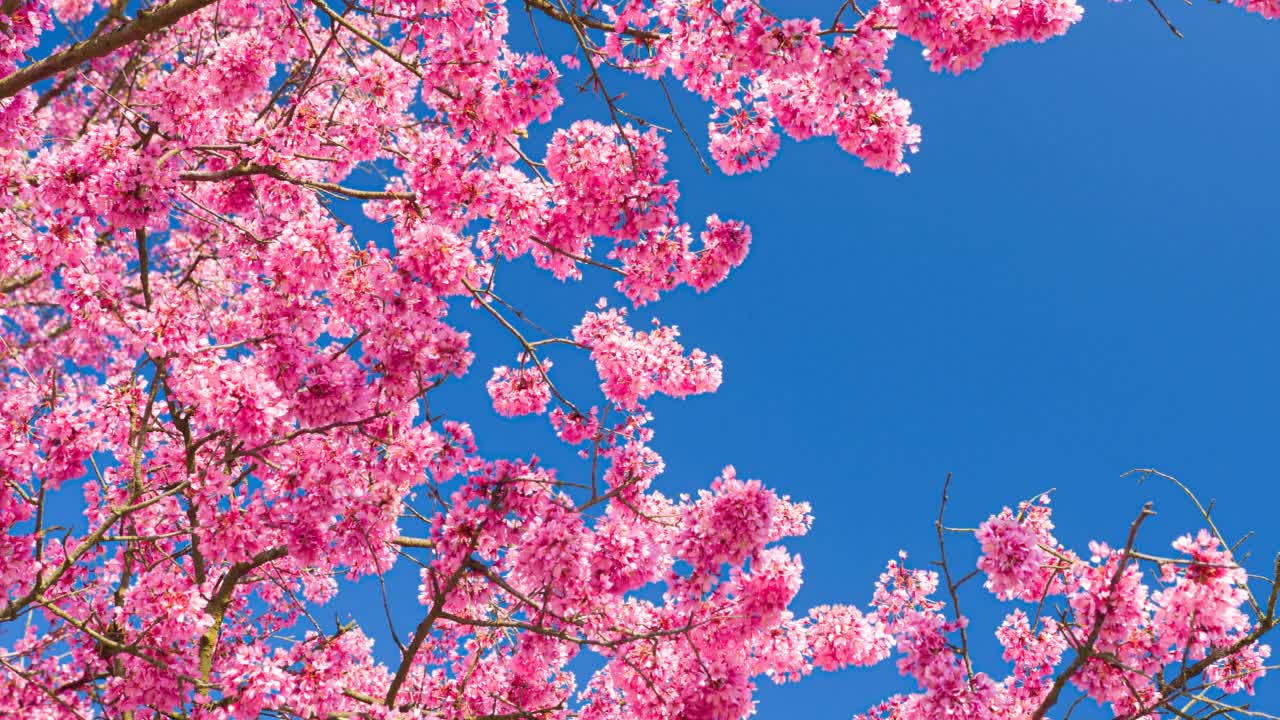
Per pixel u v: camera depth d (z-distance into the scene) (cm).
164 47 784
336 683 565
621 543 518
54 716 584
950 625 471
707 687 551
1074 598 459
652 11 525
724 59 541
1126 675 467
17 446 545
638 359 677
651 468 663
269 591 816
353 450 581
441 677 773
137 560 680
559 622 554
